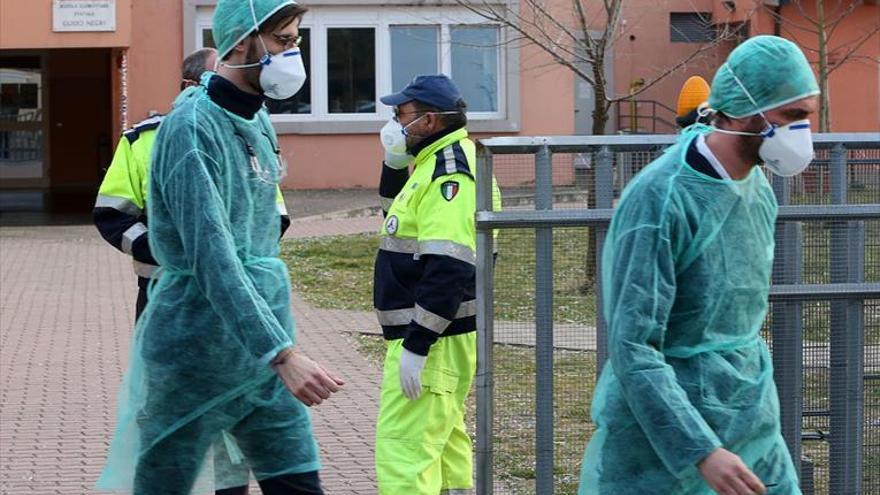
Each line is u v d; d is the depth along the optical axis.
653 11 28.44
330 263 17.62
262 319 4.78
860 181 6.50
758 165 4.39
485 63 26.55
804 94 4.21
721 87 4.26
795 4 23.70
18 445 8.73
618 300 4.24
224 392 5.08
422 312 5.85
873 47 27.20
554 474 6.36
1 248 19.39
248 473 5.40
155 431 5.11
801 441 6.40
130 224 6.68
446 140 6.06
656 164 4.34
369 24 26.28
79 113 30.86
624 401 4.39
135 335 5.18
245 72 5.00
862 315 6.34
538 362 6.28
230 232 4.93
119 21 23.20
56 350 12.07
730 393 4.34
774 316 6.34
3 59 30.47
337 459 8.45
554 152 6.13
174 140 4.90
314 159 26.53
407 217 6.04
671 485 4.36
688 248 4.25
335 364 11.52
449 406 6.09
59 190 30.16
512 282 6.28
